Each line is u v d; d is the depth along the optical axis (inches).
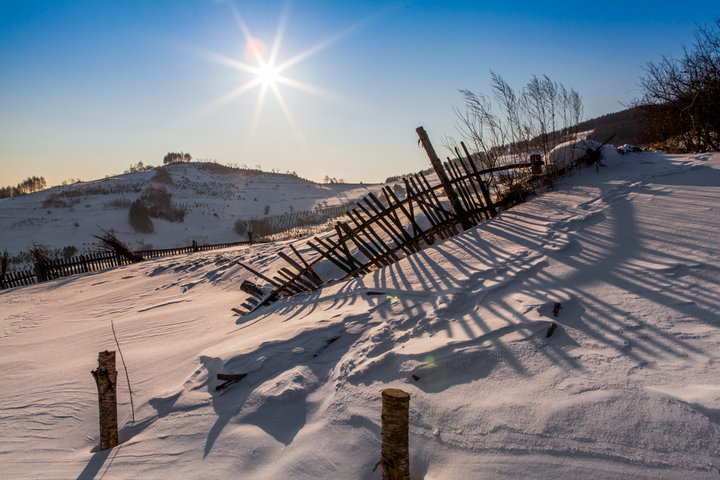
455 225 268.8
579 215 213.6
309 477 95.1
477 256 193.9
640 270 142.3
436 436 97.4
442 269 188.9
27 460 127.8
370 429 104.1
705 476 68.9
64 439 139.6
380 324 152.3
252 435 114.9
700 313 111.9
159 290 418.3
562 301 132.5
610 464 76.1
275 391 128.3
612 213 207.0
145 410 145.5
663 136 454.3
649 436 78.5
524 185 284.4
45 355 239.3
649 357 99.8
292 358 146.4
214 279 409.4
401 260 226.5
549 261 167.8
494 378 108.2
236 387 140.8
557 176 293.1
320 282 254.1
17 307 450.6
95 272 657.0
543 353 111.5
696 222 172.9
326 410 116.5
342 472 94.7
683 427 78.0
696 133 387.2
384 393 82.0
